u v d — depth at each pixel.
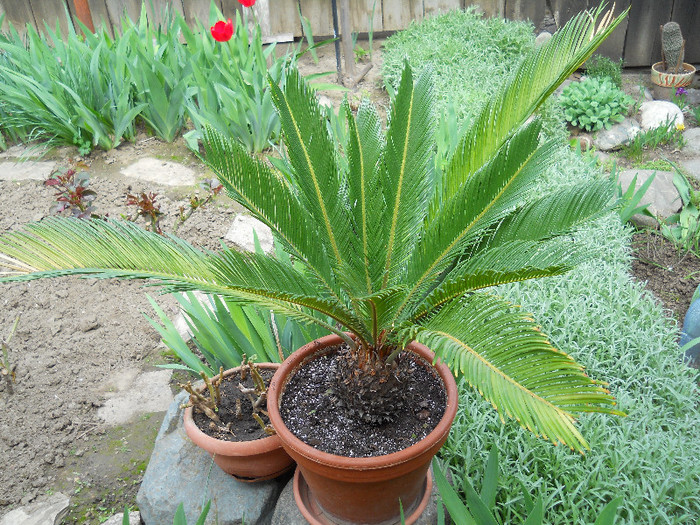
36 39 5.38
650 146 5.82
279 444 2.36
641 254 4.45
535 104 2.06
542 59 2.06
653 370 3.04
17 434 2.99
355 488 2.13
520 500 2.39
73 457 2.90
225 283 1.92
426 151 2.19
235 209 4.60
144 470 2.83
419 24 7.18
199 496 2.50
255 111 4.93
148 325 3.67
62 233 1.87
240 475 2.49
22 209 4.59
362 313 2.11
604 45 7.17
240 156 2.03
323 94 6.40
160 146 5.32
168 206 4.59
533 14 7.40
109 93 5.20
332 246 2.27
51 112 5.12
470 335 1.68
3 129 5.41
